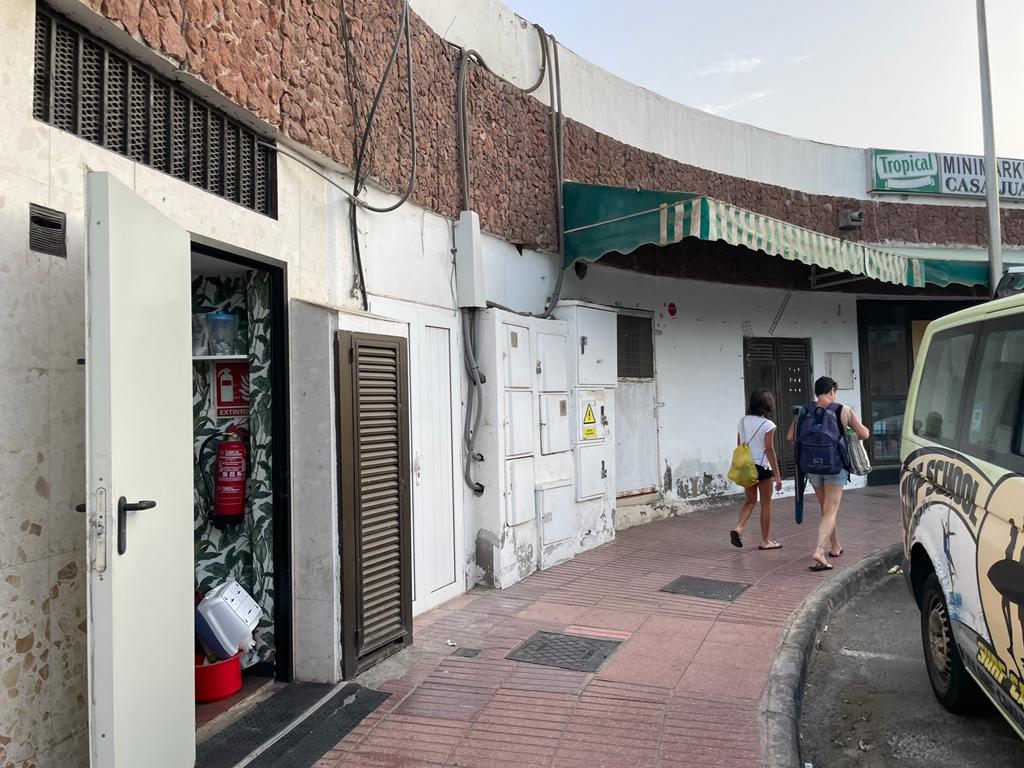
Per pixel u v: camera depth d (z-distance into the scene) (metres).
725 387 11.60
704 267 11.12
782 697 4.51
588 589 6.85
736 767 3.74
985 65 11.48
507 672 4.93
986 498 3.78
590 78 9.57
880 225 13.39
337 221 5.42
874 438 13.72
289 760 3.83
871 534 9.32
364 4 5.70
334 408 4.78
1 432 2.94
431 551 6.25
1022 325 3.85
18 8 3.06
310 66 5.02
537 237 8.19
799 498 7.89
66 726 3.21
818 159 13.12
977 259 12.23
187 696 3.59
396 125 6.03
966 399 4.32
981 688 3.96
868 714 4.63
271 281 4.82
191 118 4.17
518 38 8.34
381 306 5.85
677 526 9.88
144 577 3.13
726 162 11.83
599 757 3.86
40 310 3.13
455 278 6.87
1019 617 3.34
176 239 3.61
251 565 4.88
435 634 5.64
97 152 3.45
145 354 3.20
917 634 6.05
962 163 13.95
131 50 3.69
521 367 7.30
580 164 9.10
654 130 10.67
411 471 6.02
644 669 4.98
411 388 6.10
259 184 4.71
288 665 4.73
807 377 12.76
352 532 4.86
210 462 4.94
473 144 7.23
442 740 4.05
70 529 3.25
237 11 4.34
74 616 3.26
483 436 6.92
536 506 7.55
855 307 13.38
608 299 9.83
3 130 2.98
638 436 10.30
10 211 3.00
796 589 6.81
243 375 4.97
